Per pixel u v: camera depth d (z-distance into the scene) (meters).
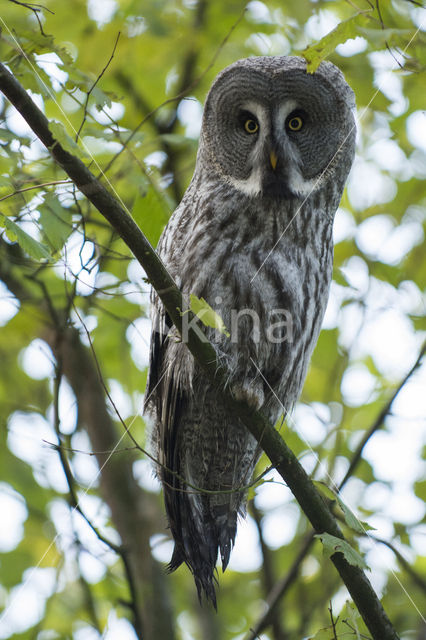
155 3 12.34
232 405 7.42
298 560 10.25
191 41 12.76
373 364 13.16
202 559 8.52
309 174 9.08
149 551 11.23
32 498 12.19
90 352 12.04
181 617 13.23
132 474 11.70
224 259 8.44
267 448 7.31
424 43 7.88
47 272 11.45
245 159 8.98
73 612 11.12
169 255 8.66
